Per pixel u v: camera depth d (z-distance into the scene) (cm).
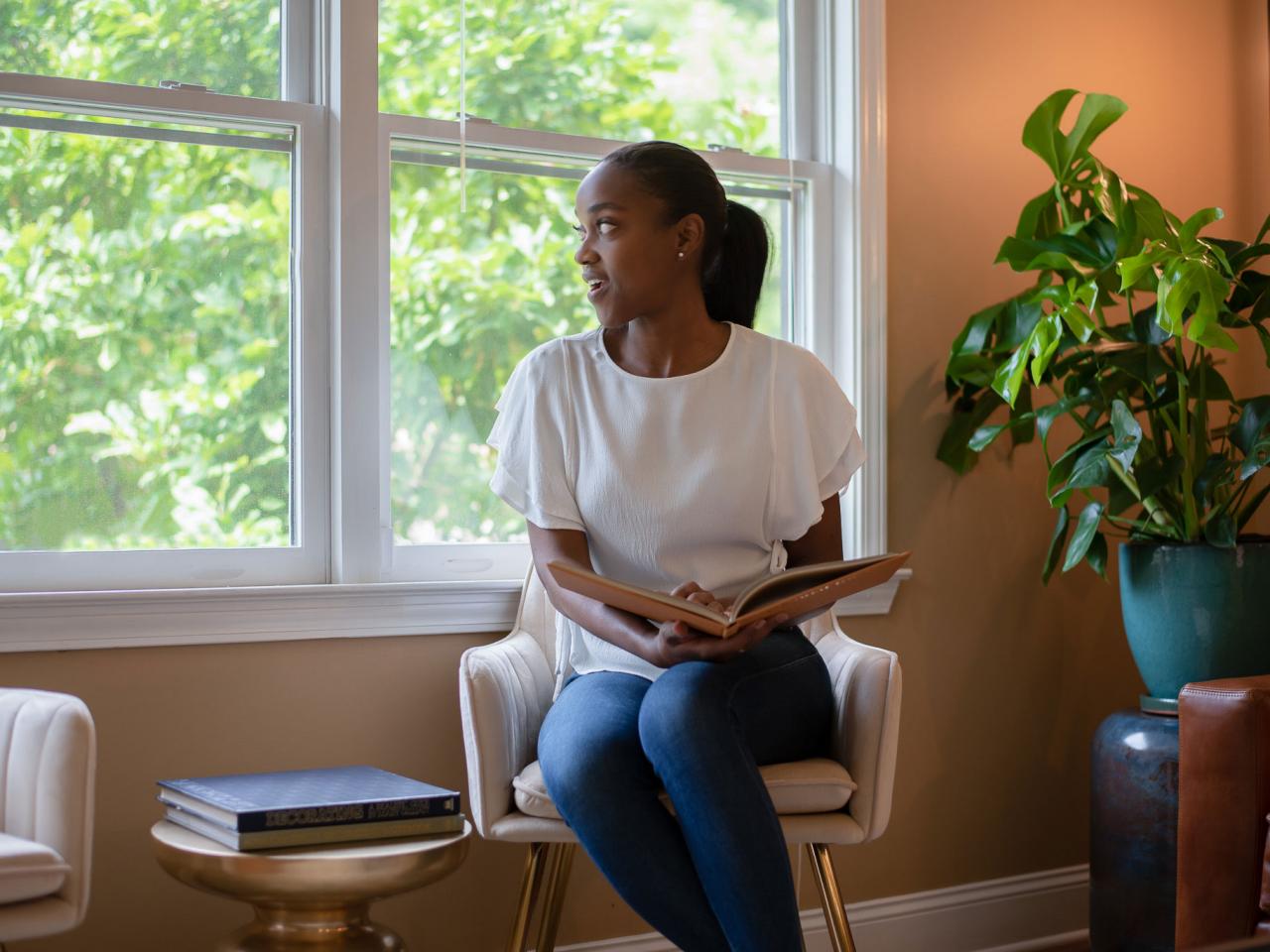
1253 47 307
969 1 273
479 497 234
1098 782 232
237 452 217
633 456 180
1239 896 176
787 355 187
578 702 168
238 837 145
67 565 203
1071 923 278
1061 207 246
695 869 154
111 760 198
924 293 265
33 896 138
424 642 221
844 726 179
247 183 219
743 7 262
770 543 188
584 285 245
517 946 182
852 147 259
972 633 269
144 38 213
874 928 255
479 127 234
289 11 224
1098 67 288
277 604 207
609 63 249
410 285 229
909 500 262
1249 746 176
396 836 154
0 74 202
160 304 213
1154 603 231
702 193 184
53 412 205
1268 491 236
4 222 204
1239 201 304
